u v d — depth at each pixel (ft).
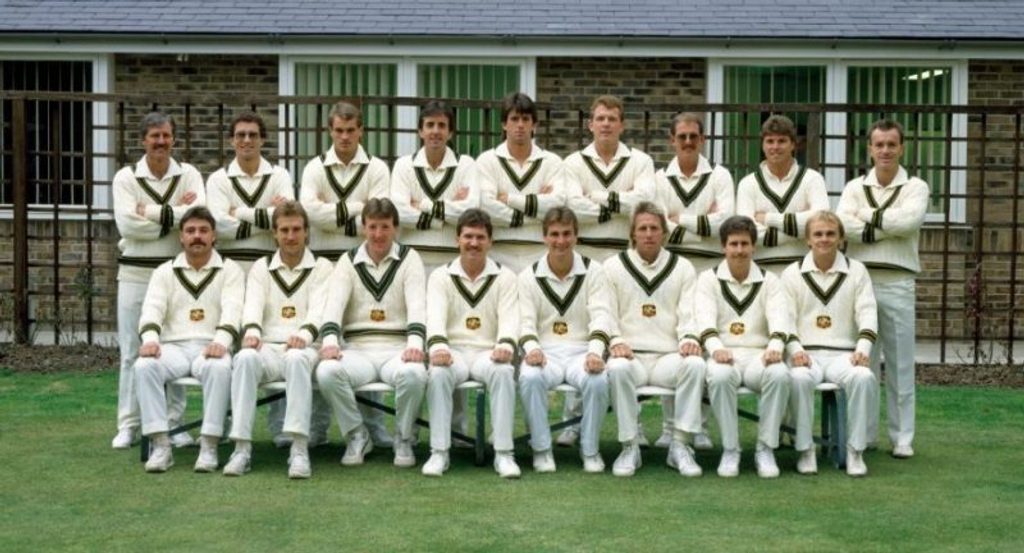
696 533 19.71
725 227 25.21
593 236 26.94
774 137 26.35
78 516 20.62
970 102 47.29
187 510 21.02
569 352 25.07
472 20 46.19
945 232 38.47
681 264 25.54
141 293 26.05
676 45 45.70
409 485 22.93
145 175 26.09
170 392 26.35
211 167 47.50
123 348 26.11
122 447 25.93
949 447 26.91
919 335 45.27
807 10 47.14
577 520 20.47
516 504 21.52
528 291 25.18
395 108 47.09
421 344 24.61
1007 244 47.03
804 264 25.55
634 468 24.11
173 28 45.47
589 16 46.60
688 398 24.27
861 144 47.29
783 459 25.76
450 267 25.29
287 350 24.11
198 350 24.94
